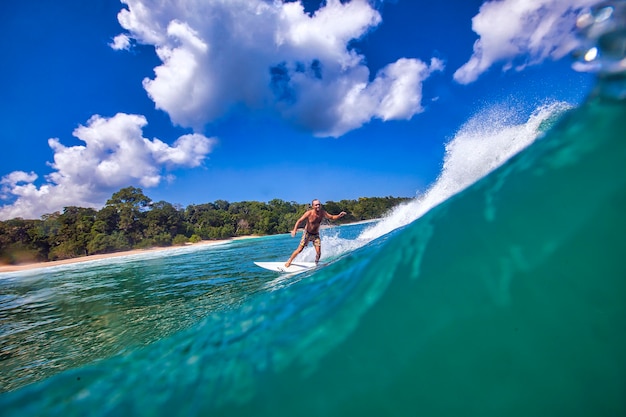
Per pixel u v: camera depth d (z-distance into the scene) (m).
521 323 0.90
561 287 0.92
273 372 1.15
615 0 0.97
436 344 0.96
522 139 4.78
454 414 0.79
